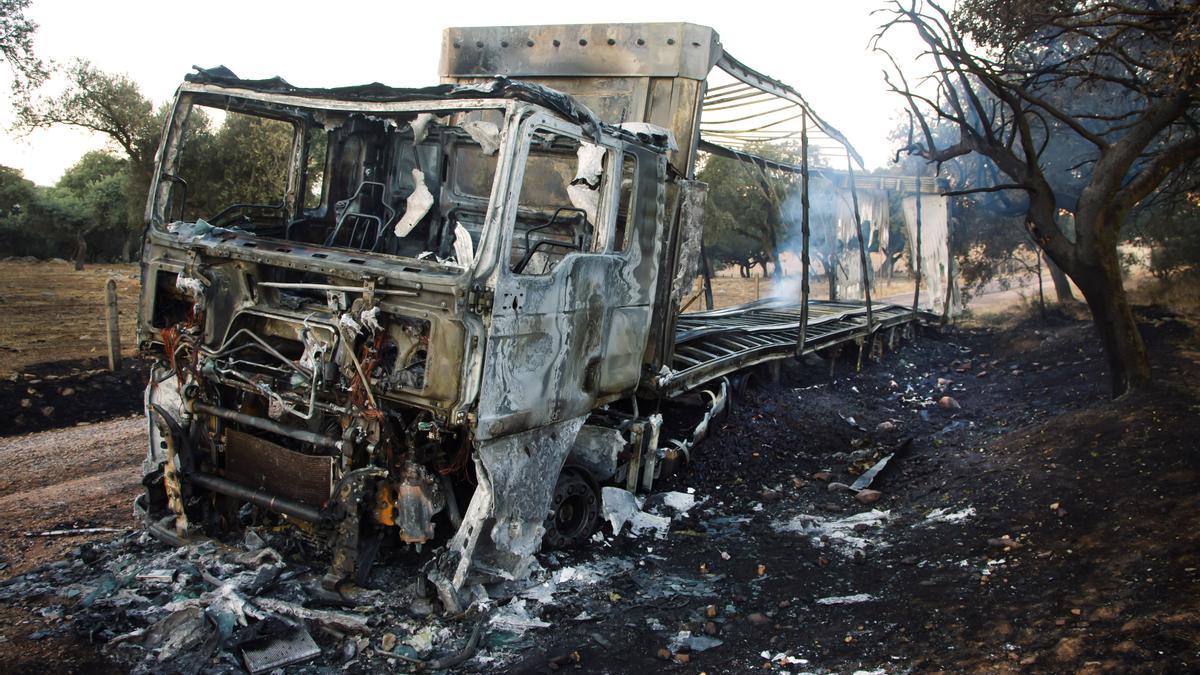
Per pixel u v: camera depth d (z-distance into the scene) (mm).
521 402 4102
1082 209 7211
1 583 4195
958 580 4535
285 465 4223
